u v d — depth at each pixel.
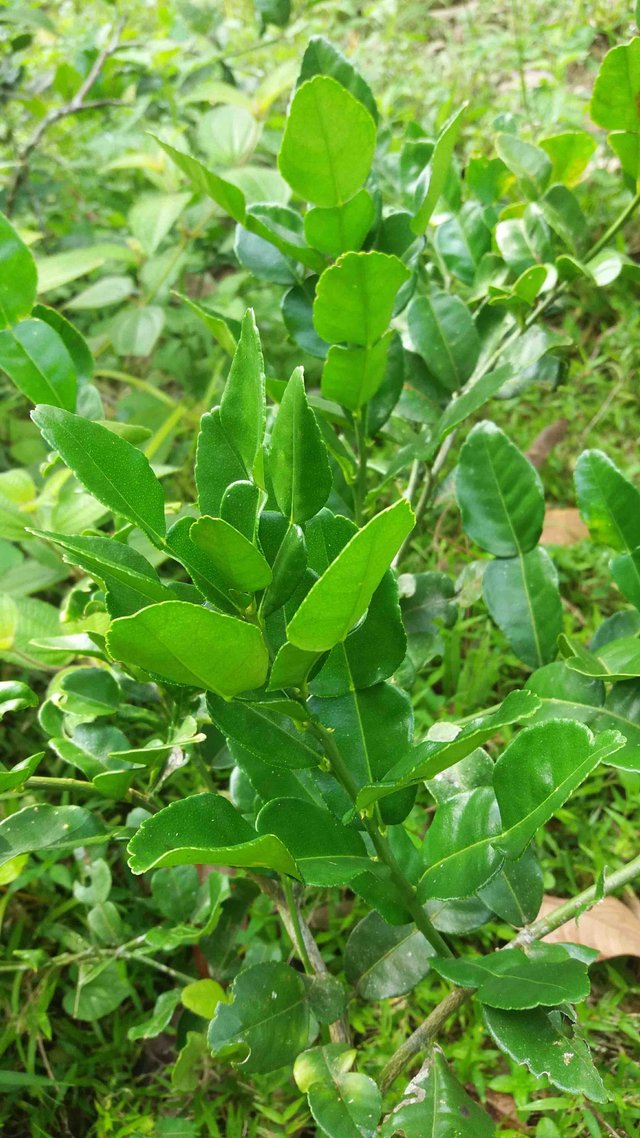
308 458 0.34
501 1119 0.59
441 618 0.63
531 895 0.48
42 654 0.60
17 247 0.47
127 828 0.49
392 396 0.59
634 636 0.52
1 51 1.20
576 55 1.34
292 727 0.41
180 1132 0.57
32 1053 0.61
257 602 0.36
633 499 0.52
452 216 0.74
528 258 0.65
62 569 0.83
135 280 1.30
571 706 0.50
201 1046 0.55
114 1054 0.64
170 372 1.20
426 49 1.88
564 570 0.95
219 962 0.61
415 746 0.39
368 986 0.49
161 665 0.33
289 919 0.55
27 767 0.44
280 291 1.20
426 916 0.43
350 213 0.51
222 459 0.36
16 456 1.03
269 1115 0.58
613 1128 0.56
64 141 1.38
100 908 0.64
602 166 1.29
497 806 0.42
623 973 0.65
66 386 0.50
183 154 0.53
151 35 1.33
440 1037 0.63
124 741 0.52
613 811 0.74
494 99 1.54
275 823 0.40
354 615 0.33
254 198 0.91
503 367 0.55
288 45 1.41
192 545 0.35
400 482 0.84
